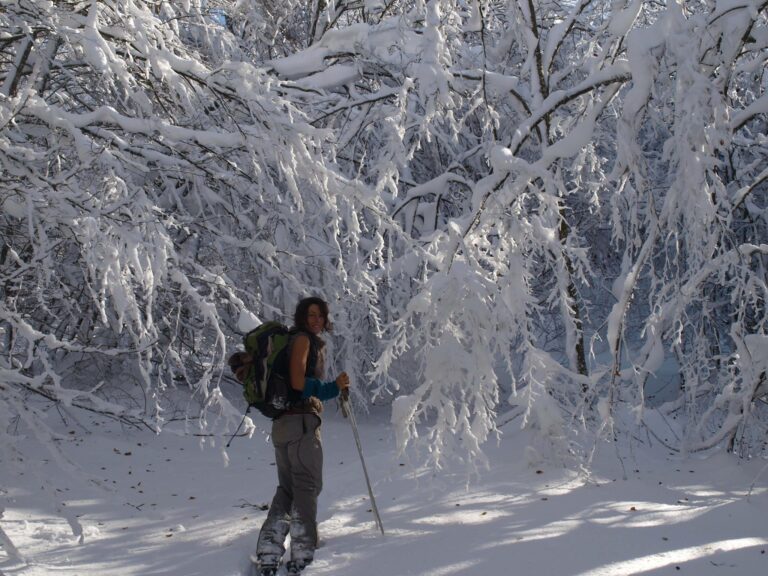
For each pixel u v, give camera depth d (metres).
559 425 5.45
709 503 4.72
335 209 5.79
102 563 3.87
